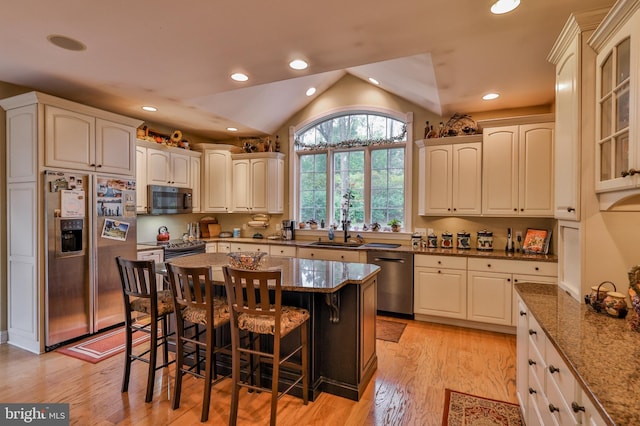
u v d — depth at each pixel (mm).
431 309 3797
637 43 1297
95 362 2812
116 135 3535
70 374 2617
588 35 1712
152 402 2268
